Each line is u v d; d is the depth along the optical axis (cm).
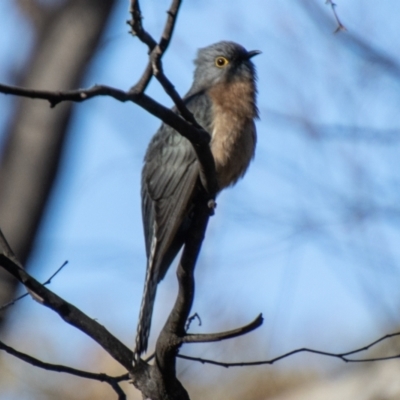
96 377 849
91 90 689
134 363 852
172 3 708
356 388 1423
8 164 1314
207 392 1369
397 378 1374
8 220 1290
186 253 834
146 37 710
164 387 849
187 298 828
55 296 830
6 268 812
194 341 822
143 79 728
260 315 793
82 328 838
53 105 681
